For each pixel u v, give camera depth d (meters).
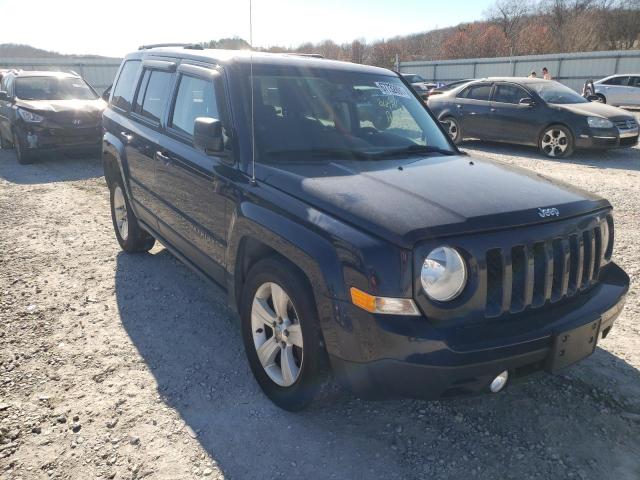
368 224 2.33
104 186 8.47
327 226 2.43
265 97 3.35
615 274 2.94
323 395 2.71
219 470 2.50
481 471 2.51
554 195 2.74
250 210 2.87
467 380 2.26
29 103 10.09
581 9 55.97
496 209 2.44
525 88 11.68
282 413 2.91
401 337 2.20
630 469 2.51
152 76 4.60
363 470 2.51
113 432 2.74
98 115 10.15
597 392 3.08
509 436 2.74
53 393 3.05
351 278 2.29
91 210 7.05
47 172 9.56
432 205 2.45
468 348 2.20
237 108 3.22
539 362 2.43
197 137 3.12
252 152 3.07
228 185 3.12
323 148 3.23
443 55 56.91
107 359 3.43
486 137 12.29
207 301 4.32
